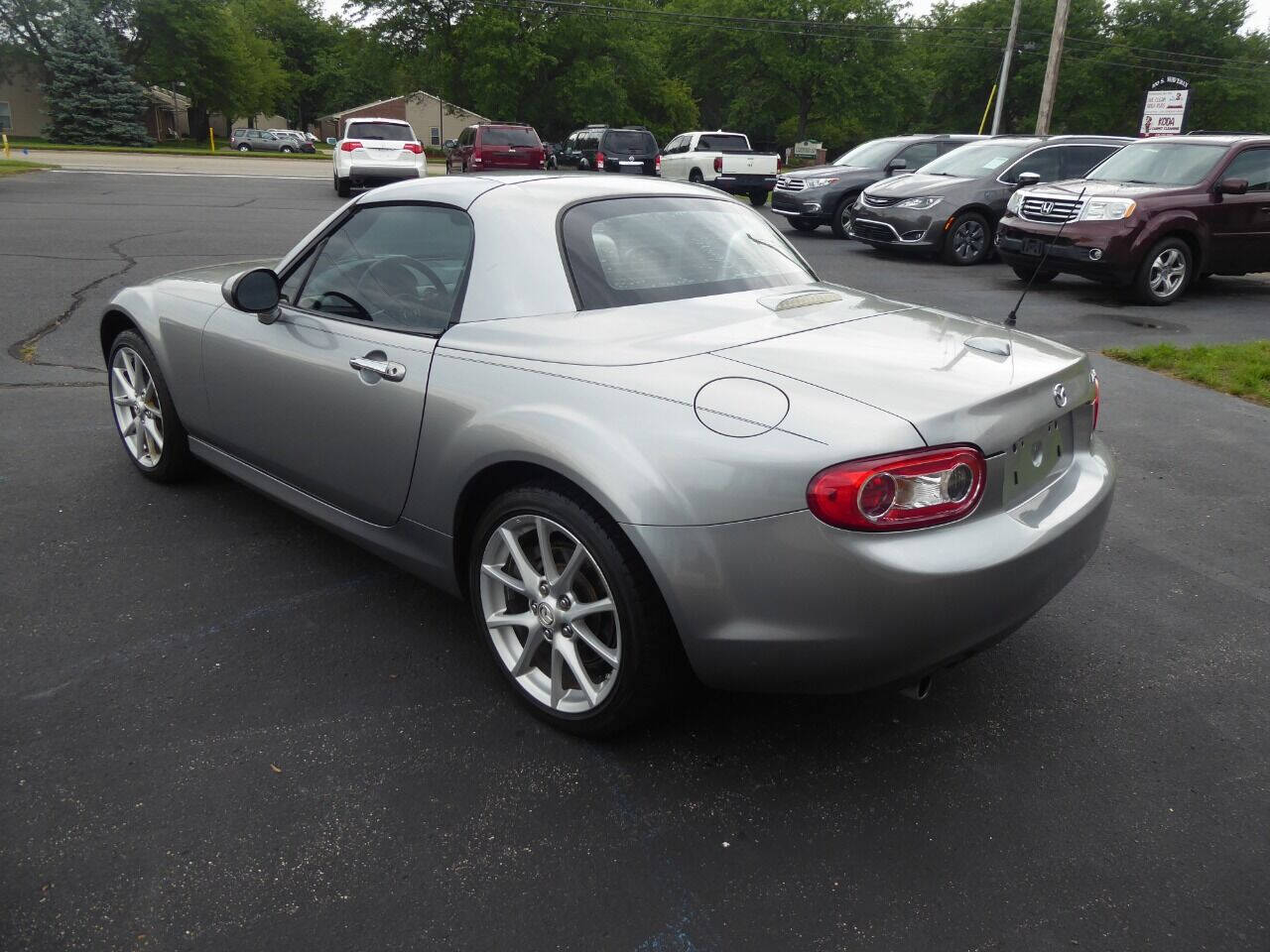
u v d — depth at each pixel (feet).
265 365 10.96
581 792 7.88
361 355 9.73
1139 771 8.35
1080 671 9.97
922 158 51.16
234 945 6.28
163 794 7.69
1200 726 9.05
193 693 9.09
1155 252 31.71
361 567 11.88
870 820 7.63
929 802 7.87
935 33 210.79
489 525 8.63
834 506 6.76
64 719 8.61
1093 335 27.53
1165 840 7.48
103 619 10.39
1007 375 8.04
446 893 6.76
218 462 12.86
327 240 11.05
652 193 10.55
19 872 6.83
